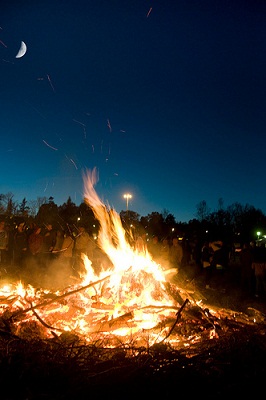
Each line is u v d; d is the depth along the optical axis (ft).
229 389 11.42
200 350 14.14
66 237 39.55
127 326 17.30
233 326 17.49
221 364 12.54
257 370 12.43
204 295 27.84
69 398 10.87
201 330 17.31
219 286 35.99
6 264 36.76
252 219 148.46
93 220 69.51
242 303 27.17
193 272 42.80
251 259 34.63
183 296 21.85
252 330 16.76
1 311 19.29
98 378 11.66
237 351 13.60
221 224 126.93
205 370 12.33
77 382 11.44
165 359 12.89
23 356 12.69
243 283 35.24
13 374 11.75
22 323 17.07
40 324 17.35
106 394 11.10
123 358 13.05
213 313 20.57
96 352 13.55
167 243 39.78
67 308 19.17
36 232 37.27
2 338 14.66
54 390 11.28
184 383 11.62
